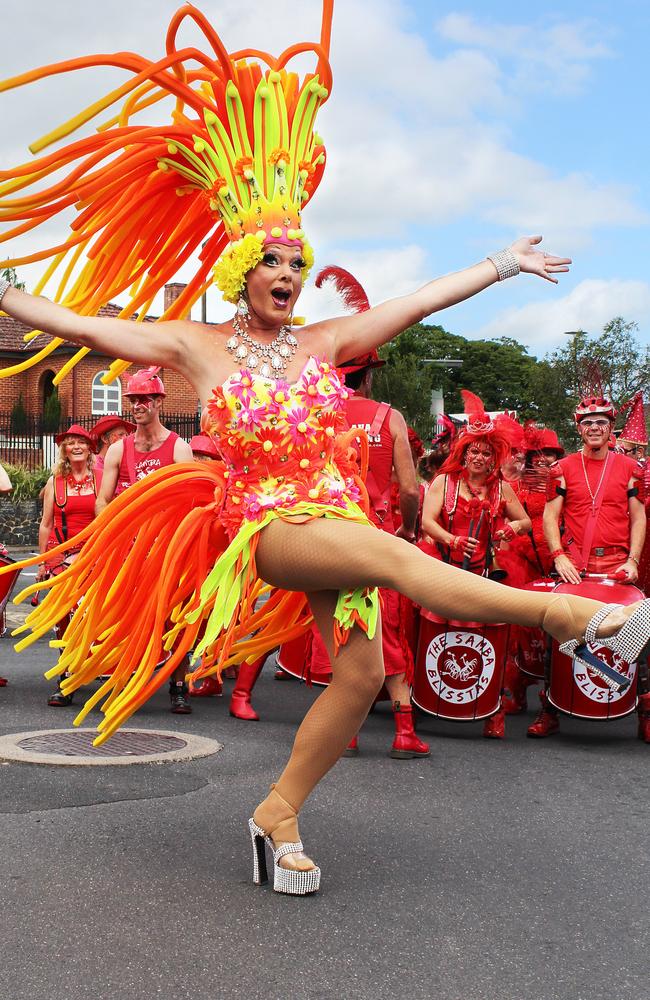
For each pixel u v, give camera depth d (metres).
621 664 6.50
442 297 4.23
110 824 4.50
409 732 6.02
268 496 3.78
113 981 3.06
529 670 7.31
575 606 3.46
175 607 4.27
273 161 4.02
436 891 3.85
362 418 5.89
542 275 4.36
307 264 4.03
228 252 3.99
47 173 3.98
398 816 4.81
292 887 3.74
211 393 3.91
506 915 3.64
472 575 3.56
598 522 6.75
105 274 4.44
